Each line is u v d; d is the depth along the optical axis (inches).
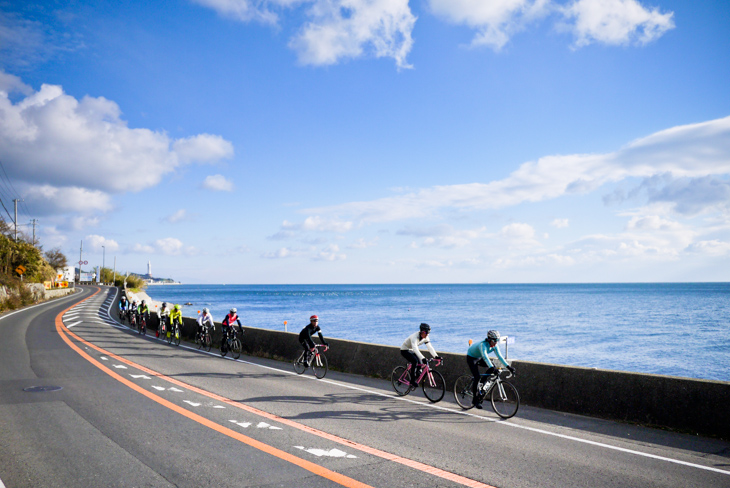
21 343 690.8
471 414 328.8
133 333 930.1
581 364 1015.6
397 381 397.4
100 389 378.6
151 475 198.8
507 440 263.1
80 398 344.8
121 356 582.6
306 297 5201.8
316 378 471.2
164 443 242.4
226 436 256.7
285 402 348.5
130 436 253.4
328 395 382.3
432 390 370.9
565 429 290.8
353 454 232.1
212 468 208.1
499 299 4503.0
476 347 339.6
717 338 1441.9
